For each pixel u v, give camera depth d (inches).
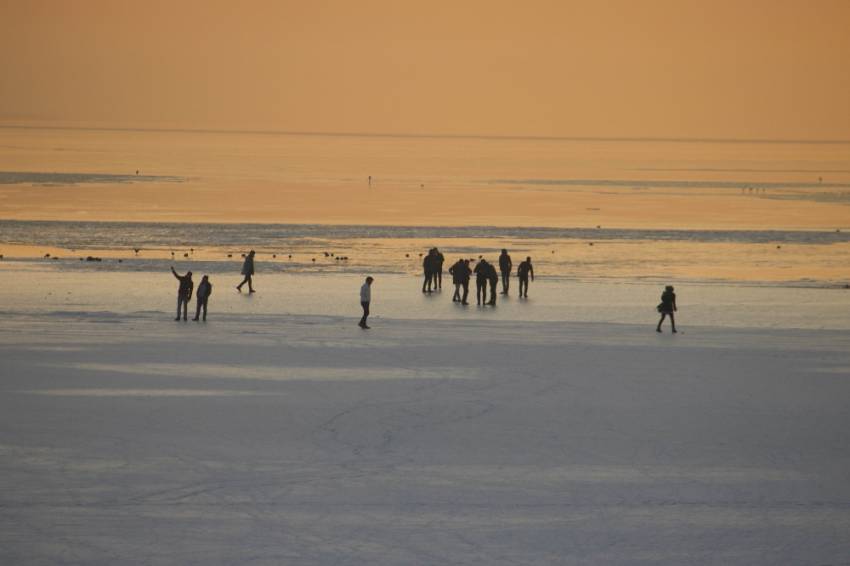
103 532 2229.3
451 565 2076.8
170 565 2053.4
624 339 4889.3
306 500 2456.9
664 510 2431.1
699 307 6151.6
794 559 2150.6
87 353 4284.0
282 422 3181.6
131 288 6584.6
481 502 2463.1
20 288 6491.1
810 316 5826.8
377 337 4847.4
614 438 3056.1
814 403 3545.8
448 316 5674.2
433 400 3521.2
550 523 2330.2
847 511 2443.4
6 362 4065.0
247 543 2177.7
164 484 2561.5
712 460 2839.6
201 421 3174.2
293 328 5113.2
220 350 4414.4
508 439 3034.0
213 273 7519.7
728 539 2252.7
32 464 2704.2
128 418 3191.4
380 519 2335.1
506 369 4084.6
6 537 2194.9
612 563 2103.8
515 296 6599.4
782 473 2731.3
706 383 3865.7
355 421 3213.6
